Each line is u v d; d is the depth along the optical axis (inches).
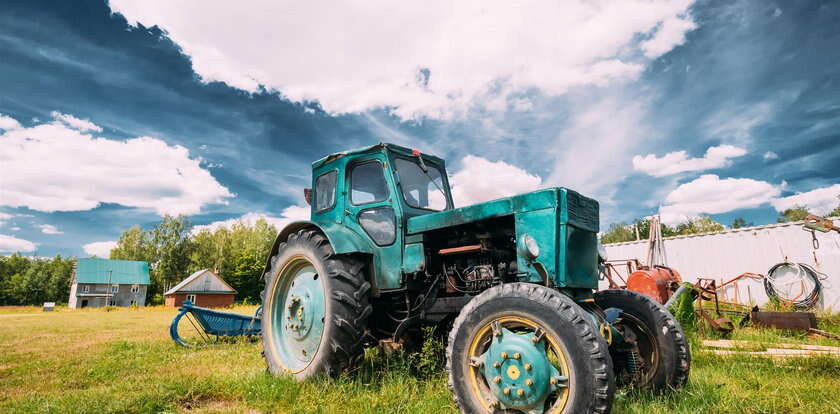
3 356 208.5
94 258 2438.5
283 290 170.9
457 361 104.4
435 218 136.7
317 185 180.4
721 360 164.6
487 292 105.2
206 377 145.9
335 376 136.3
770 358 161.9
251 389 129.2
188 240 2822.3
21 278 3176.7
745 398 113.8
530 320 96.0
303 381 135.8
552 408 90.6
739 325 268.4
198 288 1861.5
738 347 189.8
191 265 2669.8
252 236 2554.1
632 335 127.3
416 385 127.6
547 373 91.6
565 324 90.3
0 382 149.2
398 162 161.5
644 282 296.5
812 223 360.5
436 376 135.4
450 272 138.1
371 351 172.9
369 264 151.1
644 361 125.7
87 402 115.7
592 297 125.1
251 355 201.0
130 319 623.2
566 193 114.7
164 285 2719.0
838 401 112.4
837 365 148.9
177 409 114.1
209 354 206.1
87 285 2322.8
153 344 250.4
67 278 3189.0
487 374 99.0
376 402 114.3
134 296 2445.9
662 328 121.7
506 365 96.0
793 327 243.9
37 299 3105.3
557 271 109.3
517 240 116.3
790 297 373.1
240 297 2289.6
